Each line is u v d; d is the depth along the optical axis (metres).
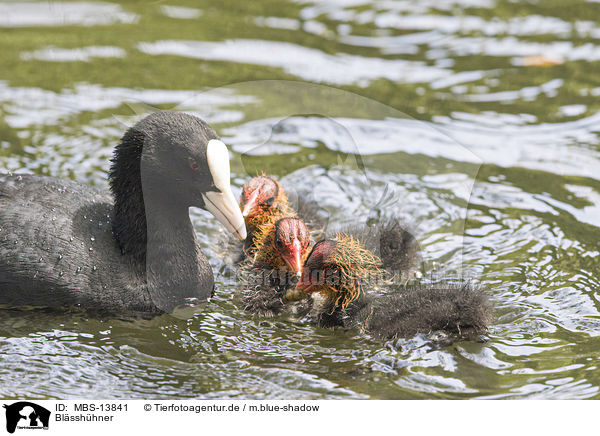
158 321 13.19
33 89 20.30
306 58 21.95
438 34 23.42
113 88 20.30
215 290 14.32
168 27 23.75
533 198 16.42
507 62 21.94
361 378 11.54
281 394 11.17
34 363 11.83
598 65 21.66
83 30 23.53
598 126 19.02
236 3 25.52
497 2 25.48
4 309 13.20
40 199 13.68
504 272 14.20
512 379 11.41
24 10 24.55
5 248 12.90
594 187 16.75
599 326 12.65
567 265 14.33
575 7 25.11
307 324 13.30
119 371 11.72
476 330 12.39
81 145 18.08
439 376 11.53
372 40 23.06
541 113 19.61
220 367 11.87
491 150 18.08
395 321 12.70
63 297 13.04
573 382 11.29
